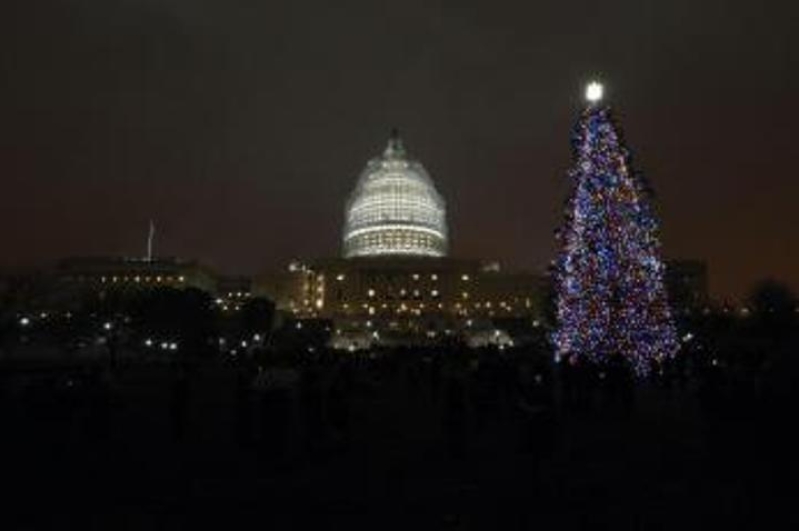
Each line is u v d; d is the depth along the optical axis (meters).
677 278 189.75
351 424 37.41
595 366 40.22
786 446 24.77
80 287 192.12
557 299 61.09
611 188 56.91
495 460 26.48
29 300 143.50
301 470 24.86
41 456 27.98
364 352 82.50
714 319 107.31
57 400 33.78
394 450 28.86
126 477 23.78
